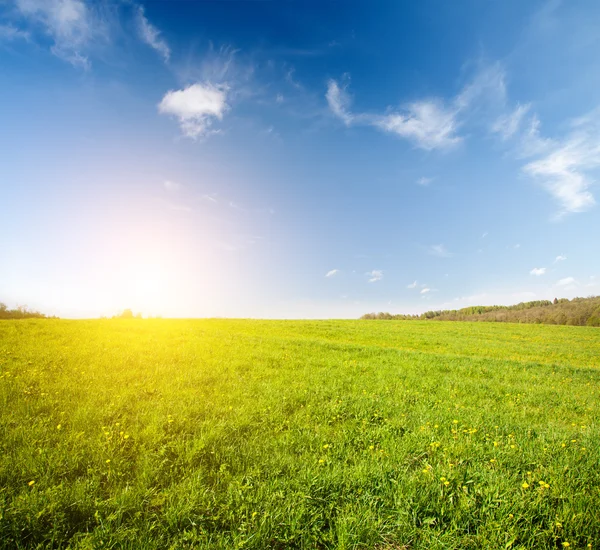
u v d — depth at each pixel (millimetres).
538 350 25734
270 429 6395
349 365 13016
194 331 21469
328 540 3680
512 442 6363
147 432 5812
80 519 3803
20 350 11789
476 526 3920
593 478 4992
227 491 4258
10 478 4281
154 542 3439
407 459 5480
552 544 3719
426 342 26953
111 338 16094
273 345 16703
